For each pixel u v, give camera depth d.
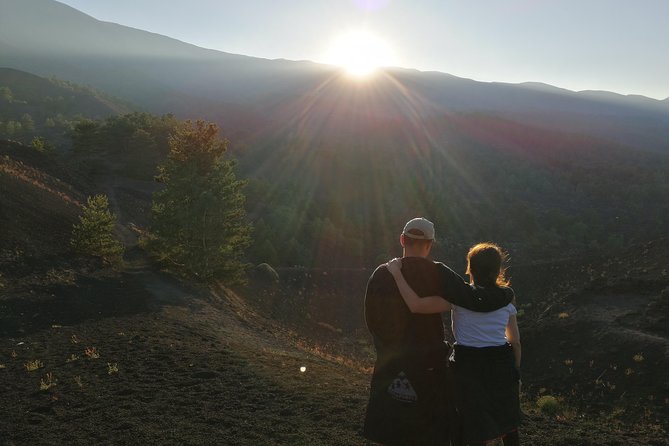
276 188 134.88
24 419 7.66
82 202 48.59
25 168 48.00
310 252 99.62
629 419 16.59
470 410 3.40
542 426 7.45
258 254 83.00
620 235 143.12
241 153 193.12
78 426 7.22
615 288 28.33
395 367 3.24
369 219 148.12
